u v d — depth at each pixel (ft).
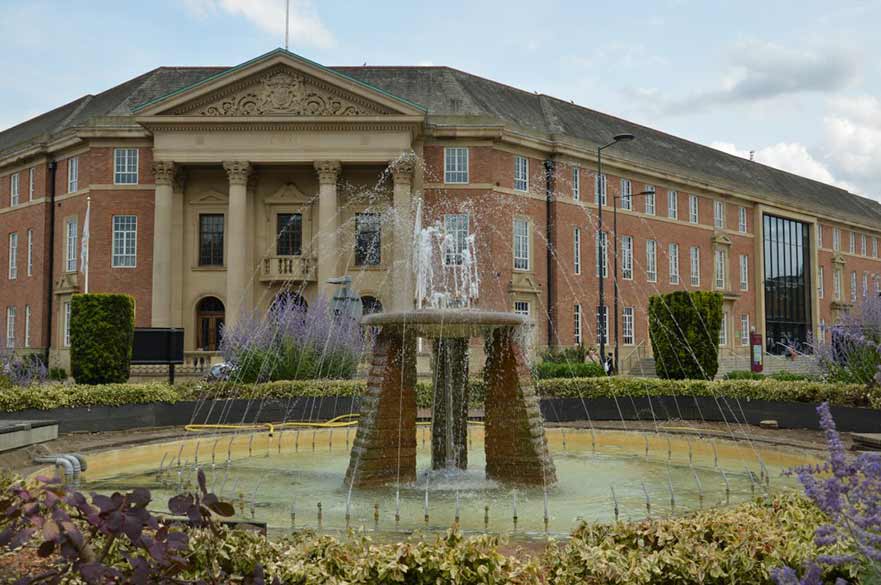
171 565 11.60
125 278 139.95
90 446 41.78
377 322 33.06
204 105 132.57
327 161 130.93
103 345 62.49
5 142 202.69
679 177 184.14
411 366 33.50
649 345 172.86
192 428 53.06
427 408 64.39
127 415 52.75
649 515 25.46
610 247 165.68
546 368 91.30
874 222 269.23
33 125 200.44
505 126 141.38
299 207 139.44
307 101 131.85
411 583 15.24
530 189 149.28
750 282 211.82
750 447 43.11
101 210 141.59
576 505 28.84
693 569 14.90
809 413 51.60
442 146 139.64
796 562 14.74
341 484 33.83
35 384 61.16
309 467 39.99
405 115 130.31
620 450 47.26
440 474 35.09
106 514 10.37
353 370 77.41
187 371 114.73
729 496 30.14
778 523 17.80
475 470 37.01
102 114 155.43
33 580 10.74
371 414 32.71
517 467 33.17
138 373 113.60
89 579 10.05
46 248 157.07
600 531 17.75
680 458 43.16
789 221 228.63
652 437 48.65
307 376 72.02
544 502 28.04
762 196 213.66
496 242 138.92
